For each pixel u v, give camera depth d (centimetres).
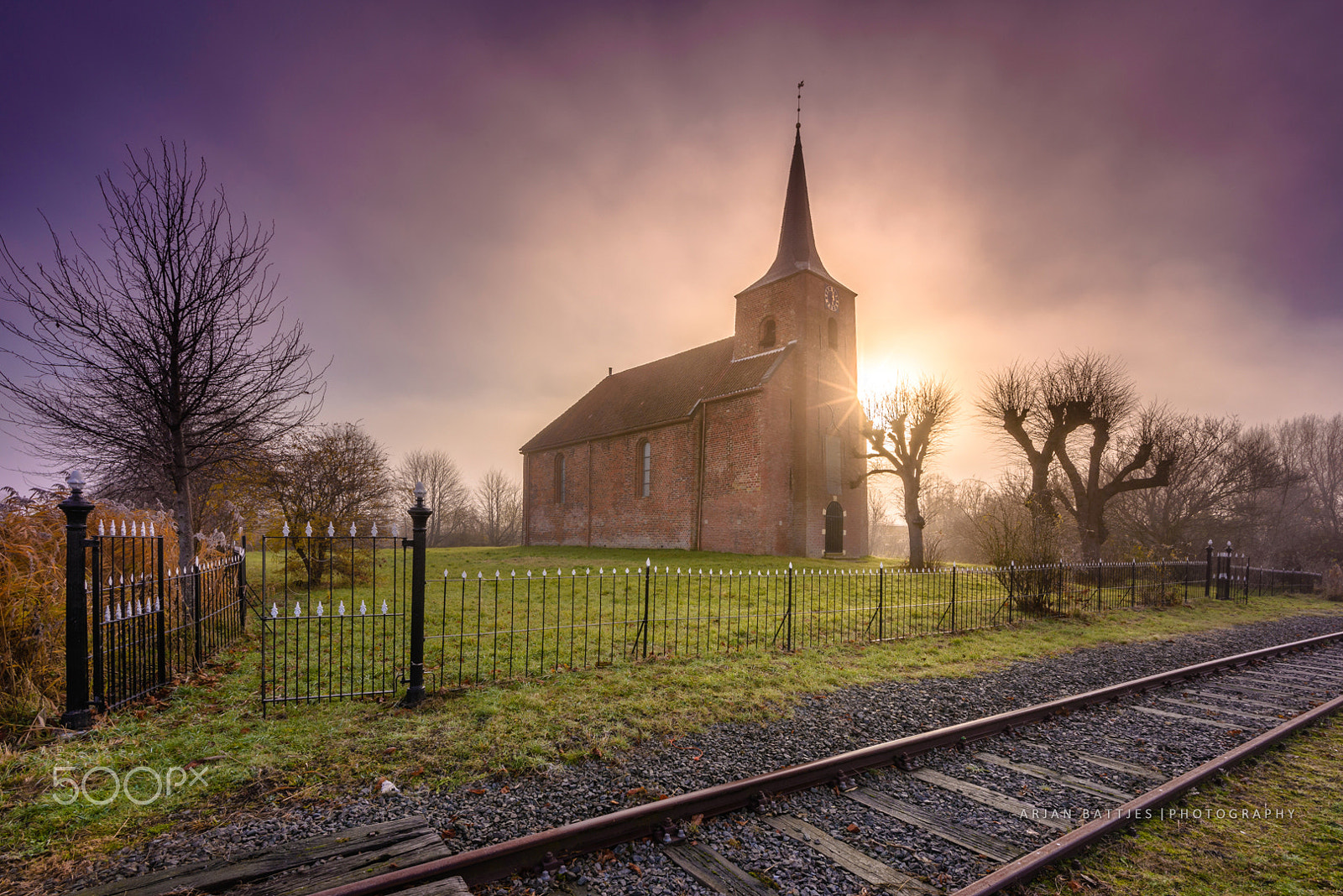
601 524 3559
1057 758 575
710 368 3294
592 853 384
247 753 517
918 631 1187
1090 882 369
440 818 422
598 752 541
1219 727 680
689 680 775
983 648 1067
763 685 775
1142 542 3541
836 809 458
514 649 916
